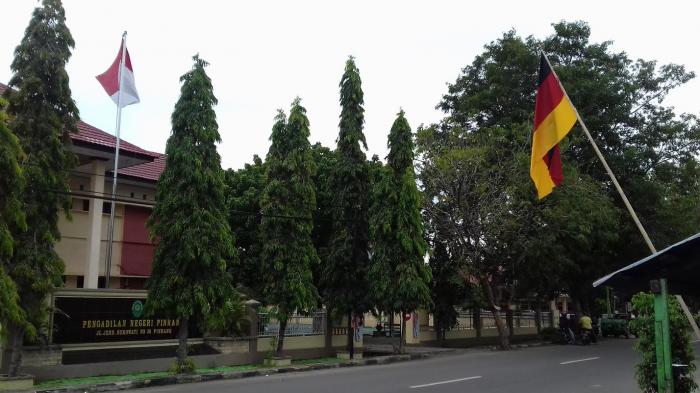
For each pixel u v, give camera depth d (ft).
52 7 49.57
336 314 71.97
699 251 19.66
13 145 38.96
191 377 52.39
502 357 73.31
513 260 91.45
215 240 54.85
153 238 55.01
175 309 53.42
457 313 96.32
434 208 86.43
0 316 38.34
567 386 45.06
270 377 55.21
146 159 74.54
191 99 55.26
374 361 69.31
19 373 45.29
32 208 46.19
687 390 30.01
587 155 99.55
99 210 72.08
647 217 101.81
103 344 54.85
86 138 69.15
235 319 63.93
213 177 55.16
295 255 65.10
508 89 99.60
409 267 71.31
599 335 124.36
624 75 104.27
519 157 83.10
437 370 57.77
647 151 102.27
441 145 87.76
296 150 66.49
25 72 48.24
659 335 21.15
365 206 73.97
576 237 84.23
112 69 69.82
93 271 70.95
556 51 102.22
